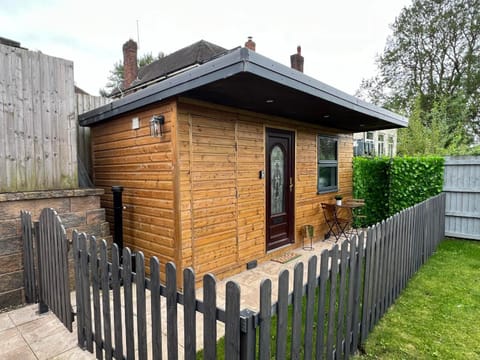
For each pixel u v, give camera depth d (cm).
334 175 629
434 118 1157
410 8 1597
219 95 317
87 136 469
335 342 191
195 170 343
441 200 529
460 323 255
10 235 291
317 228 579
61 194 321
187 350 138
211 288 125
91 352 212
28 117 315
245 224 415
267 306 123
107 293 187
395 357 210
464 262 420
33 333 243
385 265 263
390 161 646
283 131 482
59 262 228
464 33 1452
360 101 406
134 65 1053
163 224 346
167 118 329
